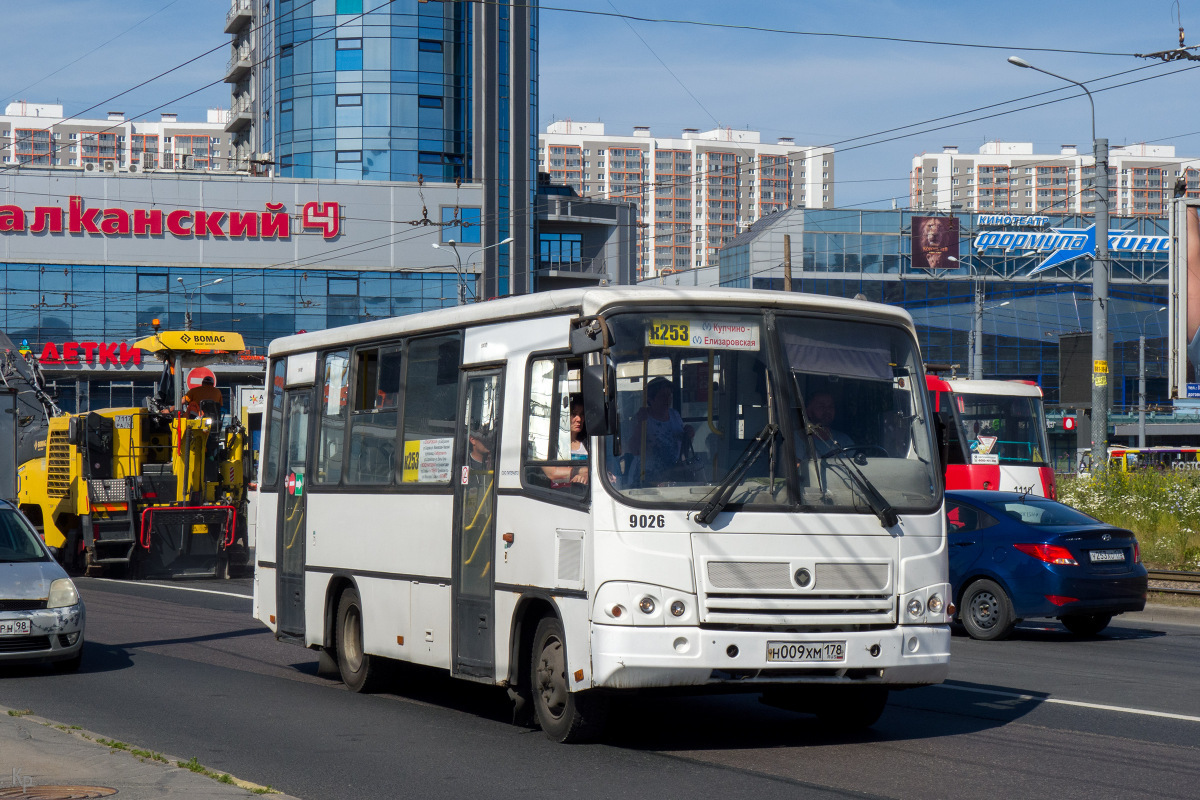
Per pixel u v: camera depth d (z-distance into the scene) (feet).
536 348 30.14
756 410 28.09
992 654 46.47
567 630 27.94
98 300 241.14
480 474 31.76
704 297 28.37
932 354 303.68
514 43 262.06
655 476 27.17
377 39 258.98
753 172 622.95
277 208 246.68
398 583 35.14
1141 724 31.99
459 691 38.42
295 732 31.37
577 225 298.35
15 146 595.88
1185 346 122.31
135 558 80.18
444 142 261.65
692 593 26.76
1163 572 71.00
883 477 28.55
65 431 82.94
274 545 42.78
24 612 40.32
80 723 32.76
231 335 83.92
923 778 25.75
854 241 300.61
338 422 39.19
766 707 35.19
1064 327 306.55
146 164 264.72
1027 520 51.72
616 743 29.60
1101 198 92.53
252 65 294.46
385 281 250.16
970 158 617.62
